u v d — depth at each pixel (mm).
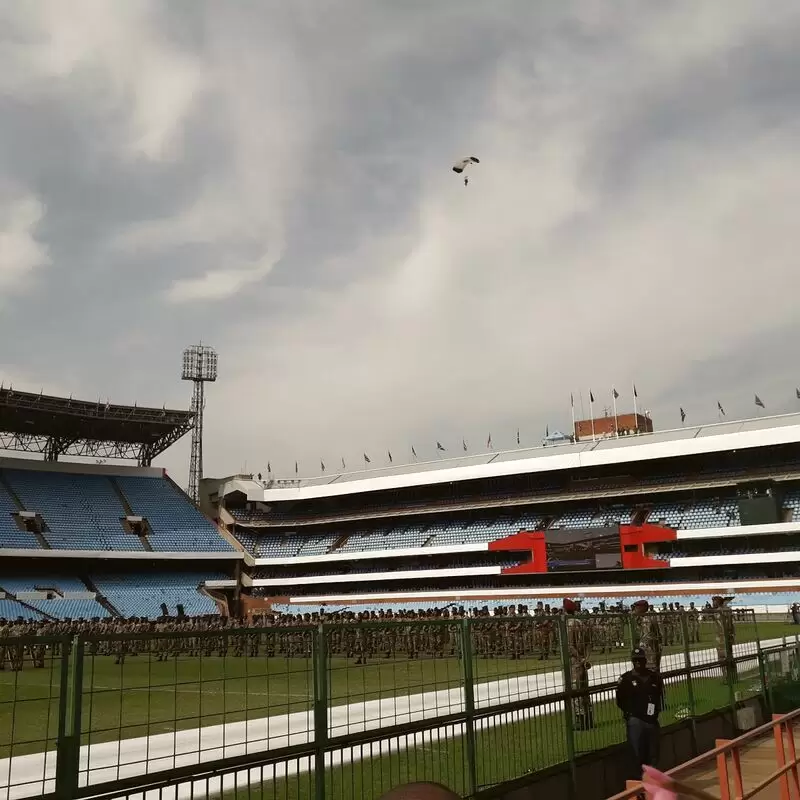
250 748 9109
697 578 69812
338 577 84125
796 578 63094
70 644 6812
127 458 96812
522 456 83812
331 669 9117
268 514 96562
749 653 21266
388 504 91312
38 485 85438
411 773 9672
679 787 3607
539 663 12484
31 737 13461
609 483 78562
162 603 78938
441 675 10539
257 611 85750
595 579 74812
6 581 73312
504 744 11273
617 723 14289
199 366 105562
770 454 72688
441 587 82500
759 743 17172
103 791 6742
